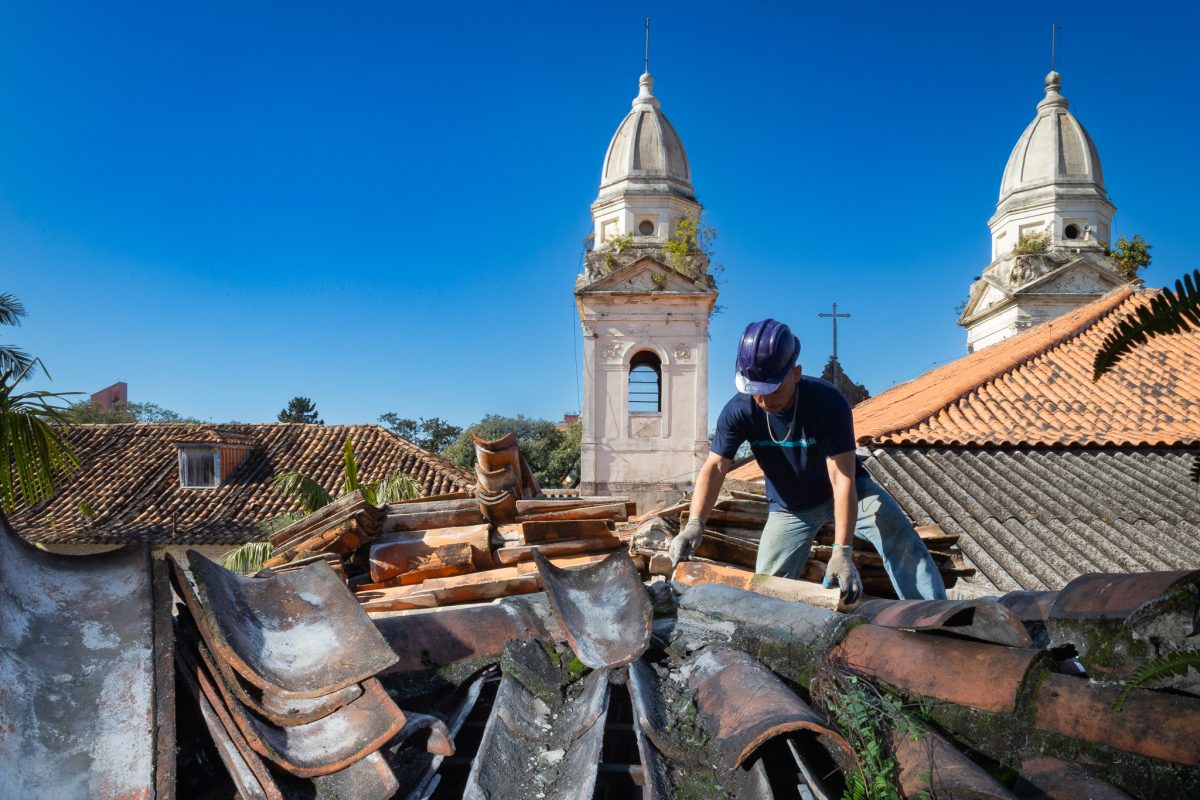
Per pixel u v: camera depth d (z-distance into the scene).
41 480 8.12
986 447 13.04
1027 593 3.17
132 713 2.04
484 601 4.32
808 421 4.15
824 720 2.36
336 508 4.91
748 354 3.99
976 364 21.19
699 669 2.87
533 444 48.41
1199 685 2.30
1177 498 11.59
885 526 4.64
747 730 2.27
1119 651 2.49
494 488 5.06
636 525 5.47
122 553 2.45
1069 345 16.53
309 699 2.23
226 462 23.73
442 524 5.08
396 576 4.66
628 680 2.80
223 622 2.28
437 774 2.29
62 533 20.73
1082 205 27.41
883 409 21.03
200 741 2.29
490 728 2.46
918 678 2.56
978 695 2.43
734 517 5.27
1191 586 2.38
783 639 2.96
